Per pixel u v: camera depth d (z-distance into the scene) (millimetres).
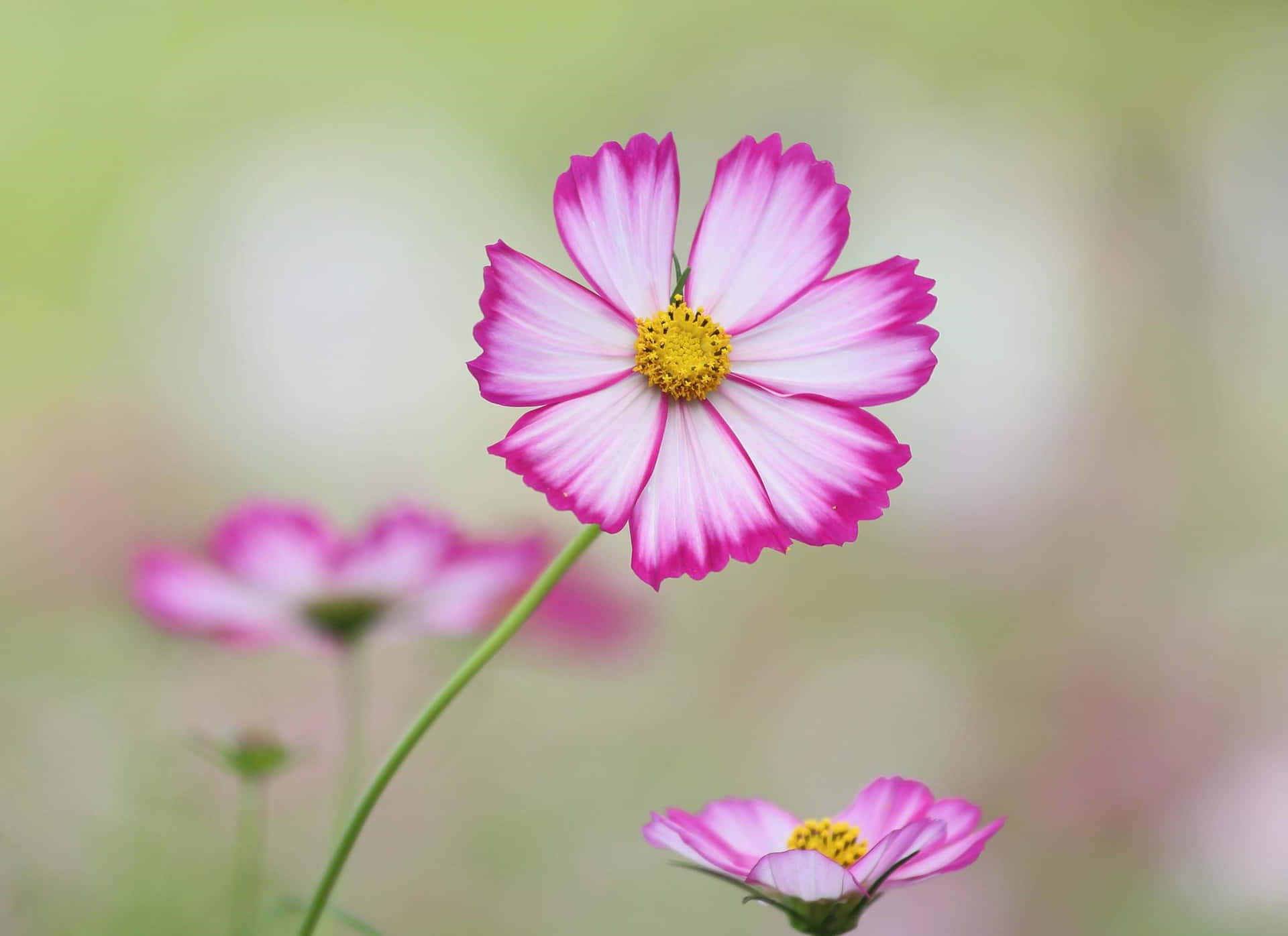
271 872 971
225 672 1005
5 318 2076
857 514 678
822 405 683
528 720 1227
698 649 1482
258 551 783
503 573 795
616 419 678
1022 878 1120
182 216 2287
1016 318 2322
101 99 2441
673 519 676
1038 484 1904
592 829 1155
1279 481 1901
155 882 847
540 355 678
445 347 2188
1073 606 1526
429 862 1092
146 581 786
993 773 1234
